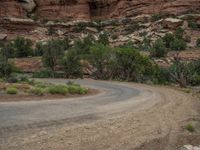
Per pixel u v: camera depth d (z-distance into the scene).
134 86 44.53
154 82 57.62
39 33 155.62
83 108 17.45
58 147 9.36
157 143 11.27
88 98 24.30
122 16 170.50
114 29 153.75
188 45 114.88
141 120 14.90
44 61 80.88
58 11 181.88
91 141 10.38
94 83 50.47
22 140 9.68
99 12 183.75
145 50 108.00
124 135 11.71
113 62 67.56
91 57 70.88
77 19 178.12
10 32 155.25
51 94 25.00
